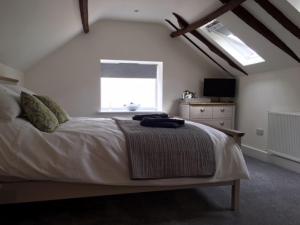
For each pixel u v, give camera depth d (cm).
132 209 224
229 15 331
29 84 439
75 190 191
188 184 211
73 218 206
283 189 275
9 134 177
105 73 489
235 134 223
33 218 205
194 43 470
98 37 461
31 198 182
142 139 204
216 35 419
